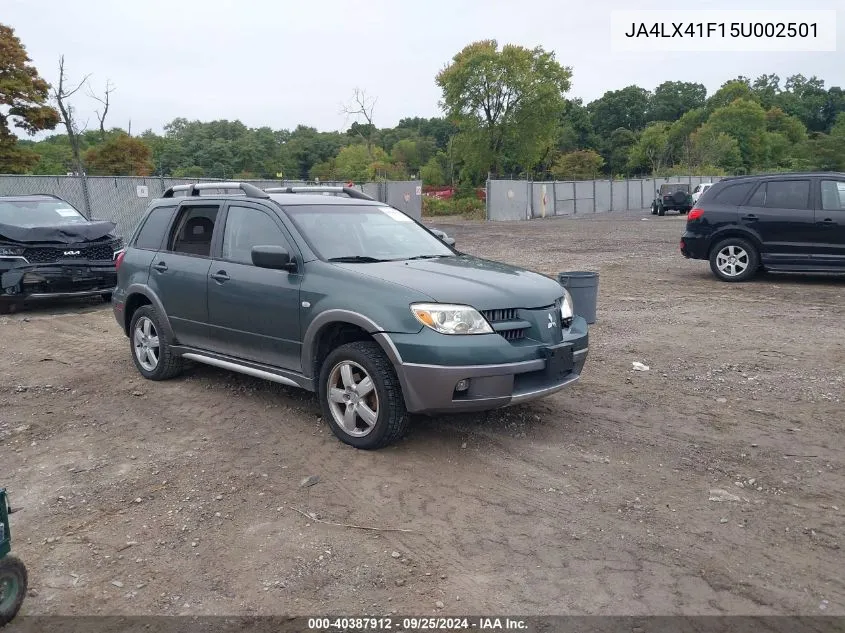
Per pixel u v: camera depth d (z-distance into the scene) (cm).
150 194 2027
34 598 342
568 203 4862
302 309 527
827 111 13375
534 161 6331
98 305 1183
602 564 361
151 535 398
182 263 639
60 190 1833
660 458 488
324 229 570
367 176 5672
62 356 809
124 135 3419
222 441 532
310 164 9188
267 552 377
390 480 458
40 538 397
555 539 385
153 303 667
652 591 338
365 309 484
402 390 472
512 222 3853
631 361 736
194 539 392
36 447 530
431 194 6069
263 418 578
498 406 474
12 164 2875
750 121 9712
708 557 366
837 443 510
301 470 476
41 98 2859
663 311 1005
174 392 654
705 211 1273
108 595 343
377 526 402
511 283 509
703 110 10975
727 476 459
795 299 1080
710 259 1284
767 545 377
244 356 593
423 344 459
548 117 6044
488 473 466
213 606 333
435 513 416
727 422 555
